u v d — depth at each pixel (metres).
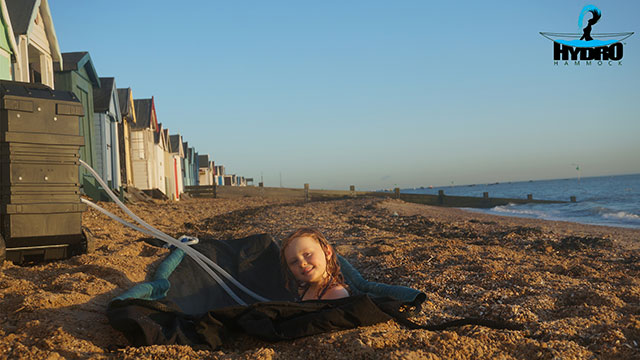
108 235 7.76
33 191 5.23
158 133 26.11
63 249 5.61
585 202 33.56
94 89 17.62
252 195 37.84
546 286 4.33
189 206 19.75
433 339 2.81
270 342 2.88
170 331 2.92
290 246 3.26
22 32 10.51
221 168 60.28
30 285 3.96
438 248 6.58
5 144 5.11
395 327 3.09
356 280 3.82
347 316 2.92
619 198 40.88
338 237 8.65
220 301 4.10
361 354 2.59
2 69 9.82
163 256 6.07
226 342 2.89
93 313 3.33
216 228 11.32
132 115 21.75
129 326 2.79
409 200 34.28
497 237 9.25
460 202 33.97
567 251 7.33
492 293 4.16
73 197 5.42
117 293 4.00
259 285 4.45
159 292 3.60
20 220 5.16
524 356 2.72
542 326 3.19
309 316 2.90
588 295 3.92
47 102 5.27
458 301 4.09
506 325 3.16
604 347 2.83
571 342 2.87
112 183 18.19
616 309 3.62
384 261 5.96
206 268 3.99
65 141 5.34
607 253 7.08
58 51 12.95
